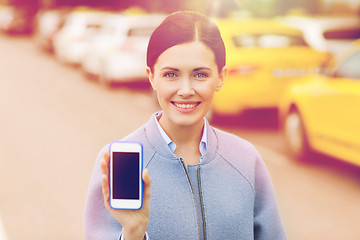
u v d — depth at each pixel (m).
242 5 16.44
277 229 1.58
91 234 1.41
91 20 16.75
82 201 4.59
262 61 7.14
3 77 14.72
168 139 1.45
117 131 7.61
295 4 18.52
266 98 7.18
